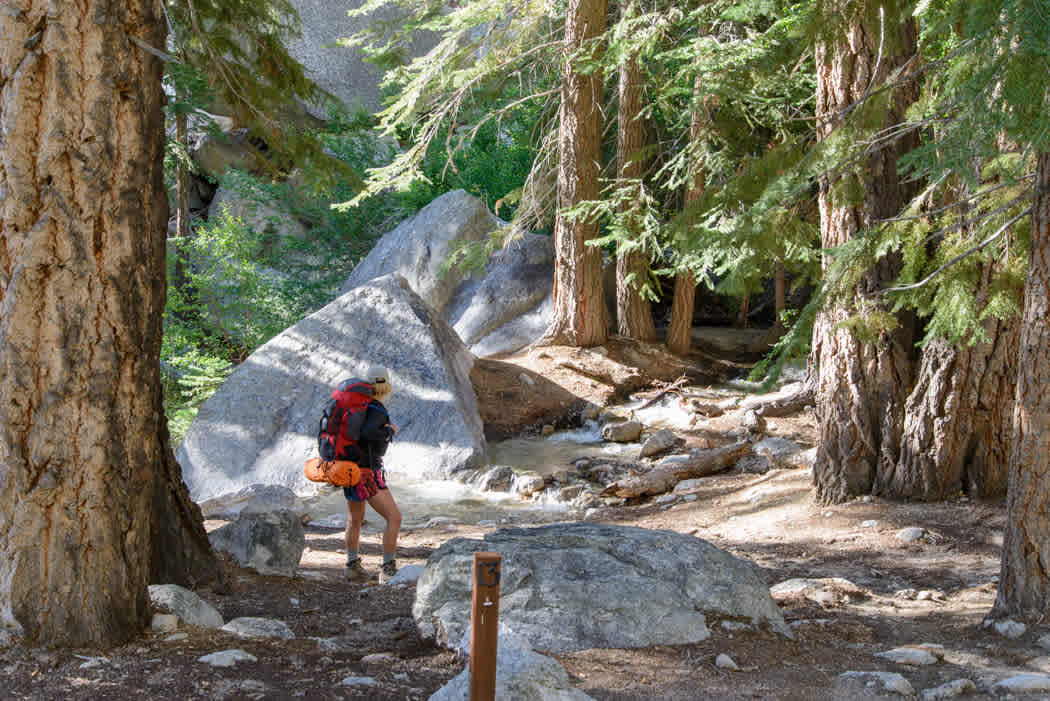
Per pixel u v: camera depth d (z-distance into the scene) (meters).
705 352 19.33
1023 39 3.73
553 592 4.93
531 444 14.55
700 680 4.29
